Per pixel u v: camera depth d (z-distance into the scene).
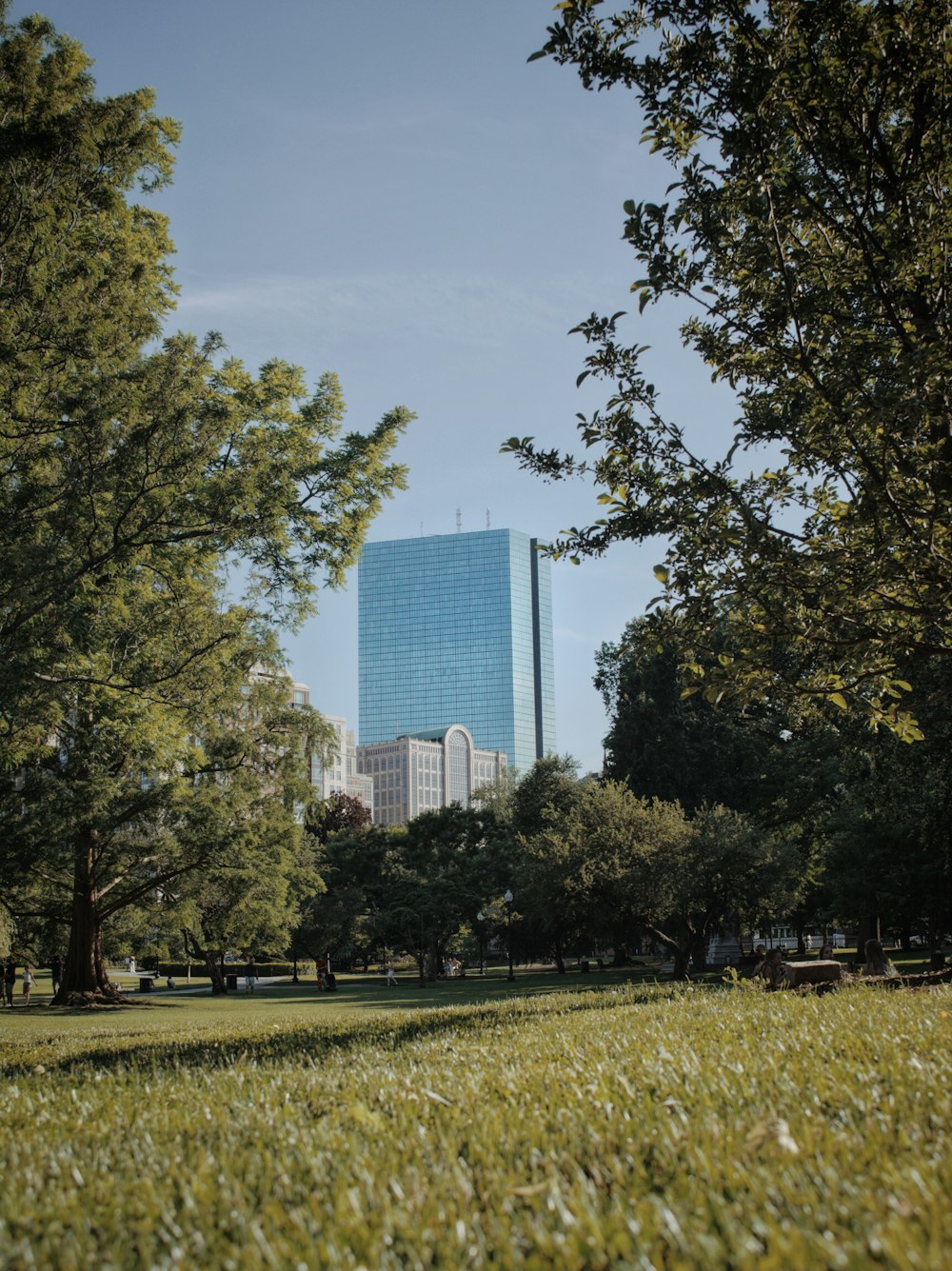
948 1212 2.69
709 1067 5.46
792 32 8.77
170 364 15.05
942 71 8.73
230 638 19.42
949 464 9.07
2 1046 13.57
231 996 44.12
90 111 15.49
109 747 19.52
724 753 47.75
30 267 15.19
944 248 9.23
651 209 9.33
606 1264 2.62
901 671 17.12
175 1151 4.32
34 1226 3.28
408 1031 10.49
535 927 55.19
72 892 34.19
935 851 36.59
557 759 61.38
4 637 13.91
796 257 9.71
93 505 14.72
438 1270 2.68
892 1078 4.82
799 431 10.05
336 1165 3.83
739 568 9.78
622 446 10.43
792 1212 2.84
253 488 15.30
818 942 95.94
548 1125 4.42
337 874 58.78
